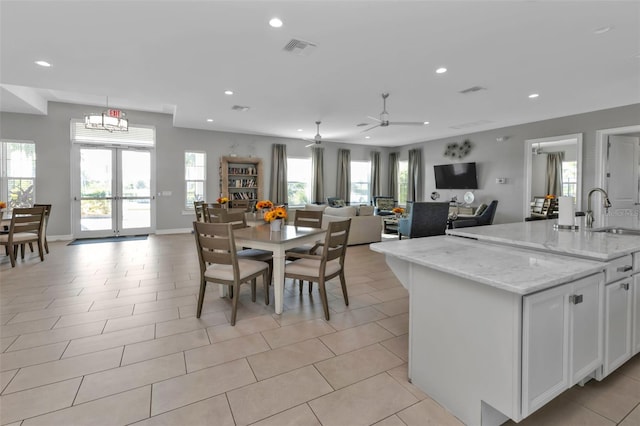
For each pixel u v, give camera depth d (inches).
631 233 100.1
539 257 68.3
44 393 67.6
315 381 73.1
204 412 62.6
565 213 102.9
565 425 59.9
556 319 56.8
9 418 60.1
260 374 75.6
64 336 93.7
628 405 65.1
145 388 69.8
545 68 147.3
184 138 309.0
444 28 111.7
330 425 59.7
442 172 342.6
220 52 130.7
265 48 127.2
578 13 101.7
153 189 301.3
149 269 171.5
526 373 52.2
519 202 277.9
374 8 99.5
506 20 106.1
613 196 227.9
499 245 81.8
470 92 183.3
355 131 312.3
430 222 182.9
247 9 100.0
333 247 112.0
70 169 271.3
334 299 127.4
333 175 386.3
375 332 98.2
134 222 296.8
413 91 181.9
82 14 102.3
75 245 243.4
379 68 147.8
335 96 191.9
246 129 308.2
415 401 66.8
